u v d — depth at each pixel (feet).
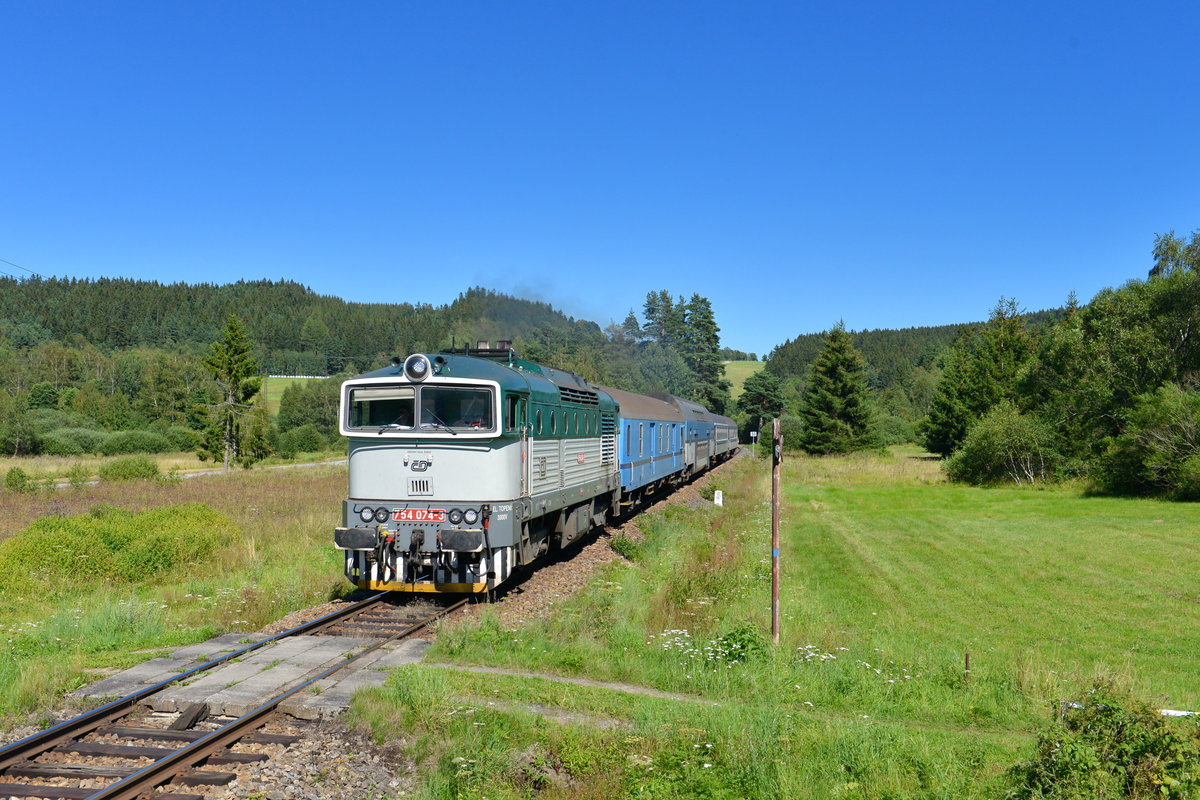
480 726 25.36
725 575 54.13
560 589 48.44
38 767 22.35
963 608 50.72
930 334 644.27
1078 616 48.55
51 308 547.49
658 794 21.77
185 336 549.13
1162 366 123.24
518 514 42.14
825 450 205.46
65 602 43.57
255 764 22.98
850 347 208.13
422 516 40.37
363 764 23.44
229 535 59.67
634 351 341.62
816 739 25.79
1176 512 92.43
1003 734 27.96
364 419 41.81
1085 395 130.41
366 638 35.58
